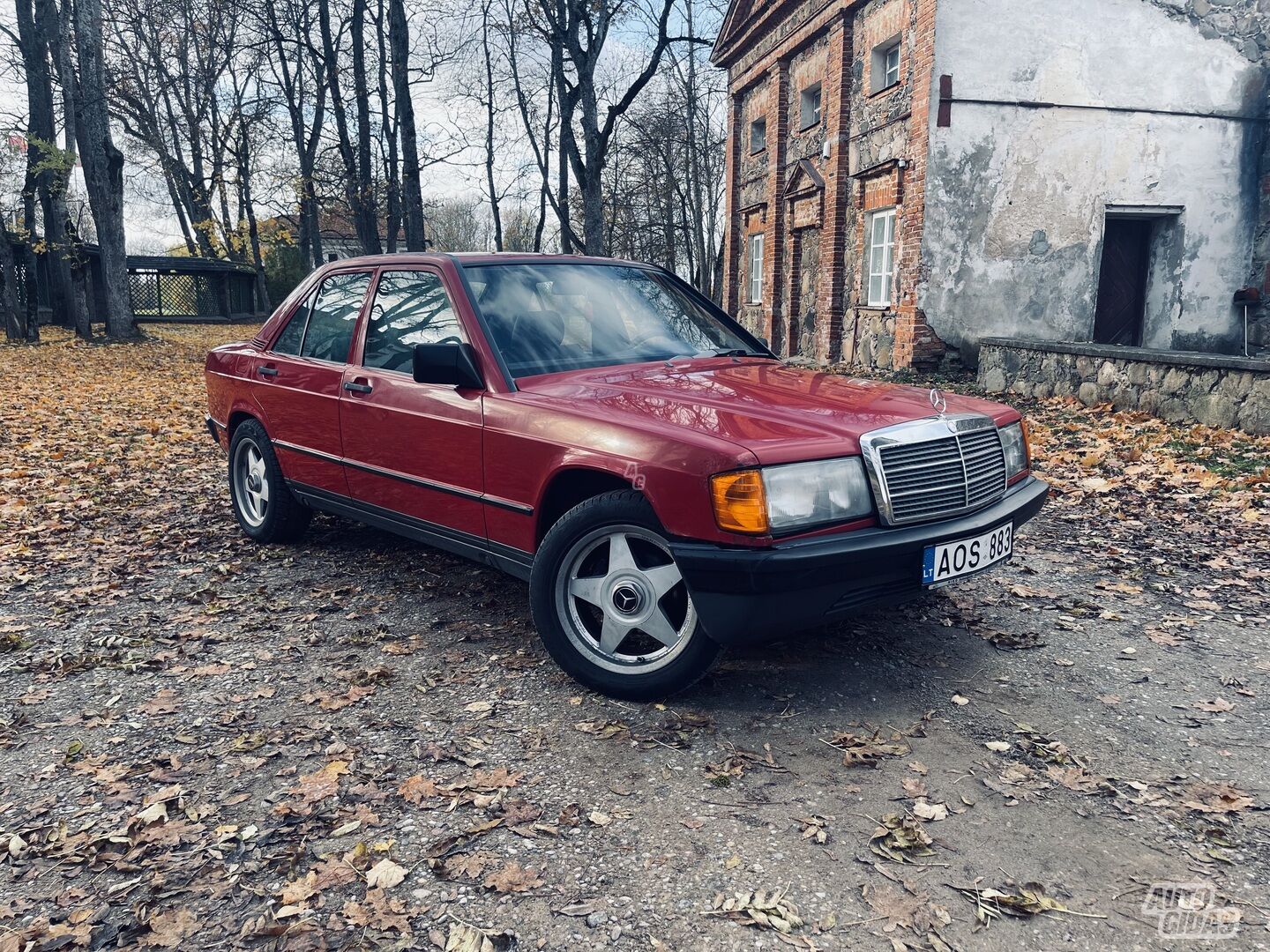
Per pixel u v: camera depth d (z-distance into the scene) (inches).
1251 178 518.6
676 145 1353.3
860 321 594.2
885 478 118.7
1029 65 483.5
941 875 90.3
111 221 871.1
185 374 625.6
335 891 89.3
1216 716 124.3
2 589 183.0
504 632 156.4
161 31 1181.1
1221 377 320.2
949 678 136.7
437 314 158.1
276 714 127.7
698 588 114.9
